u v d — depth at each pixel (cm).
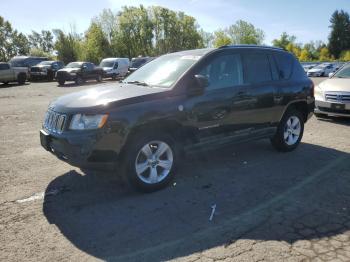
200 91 475
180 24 7894
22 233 351
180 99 459
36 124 917
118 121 410
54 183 483
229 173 526
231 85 521
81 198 436
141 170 441
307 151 648
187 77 474
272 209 406
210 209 406
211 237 344
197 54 520
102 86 534
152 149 453
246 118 542
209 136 500
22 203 420
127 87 493
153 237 345
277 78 598
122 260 307
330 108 897
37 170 536
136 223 374
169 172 465
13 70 2458
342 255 313
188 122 469
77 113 414
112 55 6419
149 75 536
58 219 381
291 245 329
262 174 522
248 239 340
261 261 304
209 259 307
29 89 2088
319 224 370
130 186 440
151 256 313
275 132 607
